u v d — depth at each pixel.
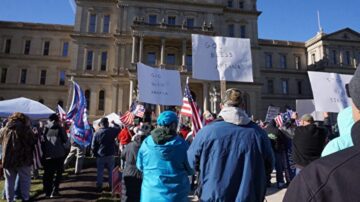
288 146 12.23
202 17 57.38
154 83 11.47
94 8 55.94
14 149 8.46
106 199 10.01
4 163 8.42
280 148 11.89
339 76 12.28
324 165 1.60
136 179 7.52
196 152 4.19
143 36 50.19
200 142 4.17
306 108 19.94
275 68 72.81
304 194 1.57
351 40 70.56
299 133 7.59
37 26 63.44
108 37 55.00
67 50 63.88
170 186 5.11
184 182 5.26
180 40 52.16
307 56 75.19
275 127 12.10
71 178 14.12
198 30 51.97
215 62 10.36
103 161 11.38
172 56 54.06
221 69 10.31
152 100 11.25
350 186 1.44
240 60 10.50
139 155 5.53
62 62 63.22
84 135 13.91
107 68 54.22
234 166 3.94
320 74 12.12
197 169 4.30
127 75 52.09
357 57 70.62
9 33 63.00
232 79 10.30
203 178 4.07
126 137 14.99
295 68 74.06
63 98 61.97
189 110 12.76
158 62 52.97
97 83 53.41
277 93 71.69
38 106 17.08
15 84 61.47
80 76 53.12
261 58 72.69
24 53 62.69
